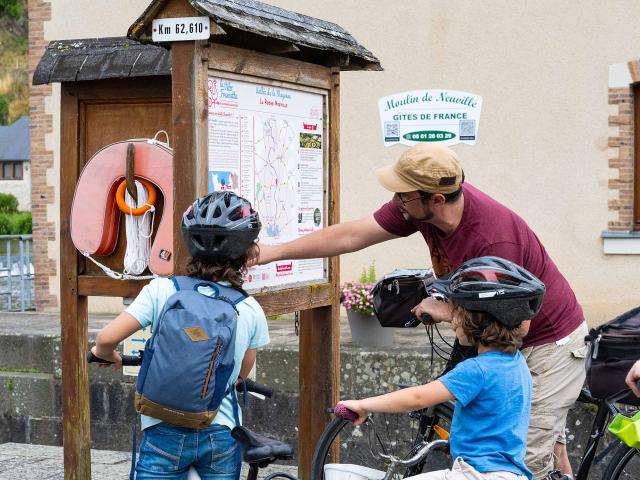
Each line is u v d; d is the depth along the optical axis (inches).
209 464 162.9
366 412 156.1
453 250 185.3
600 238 436.1
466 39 449.1
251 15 205.6
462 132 450.3
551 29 439.2
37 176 503.8
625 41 430.9
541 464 192.2
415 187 179.5
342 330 401.4
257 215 169.5
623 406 223.8
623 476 268.7
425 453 186.7
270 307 215.3
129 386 337.1
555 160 440.8
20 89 2498.8
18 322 423.2
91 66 229.5
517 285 154.1
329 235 206.5
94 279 228.2
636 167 438.6
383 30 458.6
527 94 442.9
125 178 219.0
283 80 220.1
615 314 434.6
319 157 237.3
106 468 305.0
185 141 192.5
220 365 157.3
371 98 460.1
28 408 354.9
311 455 245.9
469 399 151.9
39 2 501.7
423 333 377.7
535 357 190.5
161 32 192.5
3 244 1259.2
